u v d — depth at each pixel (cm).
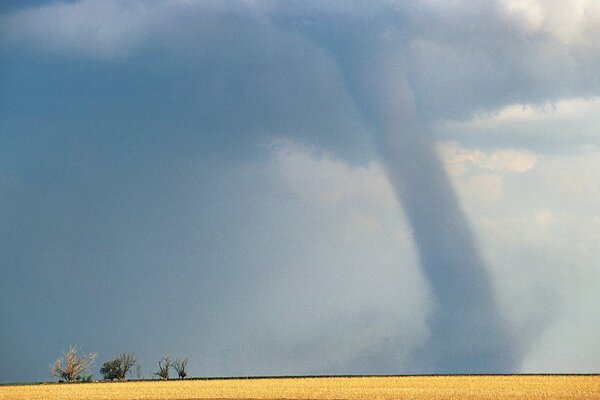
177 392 7319
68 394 7288
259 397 6650
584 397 6431
